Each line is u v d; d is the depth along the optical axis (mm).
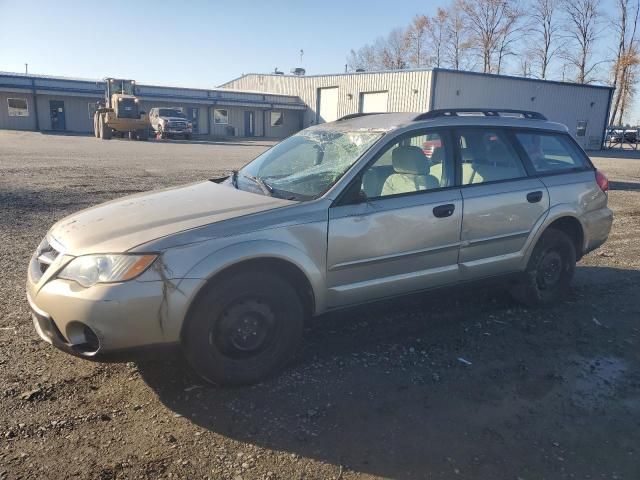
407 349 4141
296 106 49625
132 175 14273
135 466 2715
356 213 3785
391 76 36281
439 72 32344
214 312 3311
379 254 3910
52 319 3203
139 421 3100
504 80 34500
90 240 3305
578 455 2951
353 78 40906
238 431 3041
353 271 3836
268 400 3371
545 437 3102
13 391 3326
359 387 3562
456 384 3656
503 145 4742
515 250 4707
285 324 3588
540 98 36500
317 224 3635
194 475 2670
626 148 45906
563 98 37719
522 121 4977
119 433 2977
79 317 3078
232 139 43438
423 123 4305
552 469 2830
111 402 3281
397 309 4922
